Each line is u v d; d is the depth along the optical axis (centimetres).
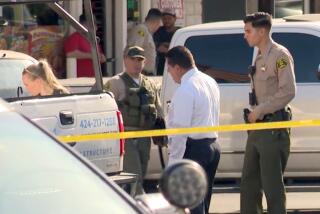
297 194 3544
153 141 3034
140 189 2973
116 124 2680
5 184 1452
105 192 1464
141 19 5253
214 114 2652
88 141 2594
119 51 5188
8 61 2962
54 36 4812
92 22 2723
